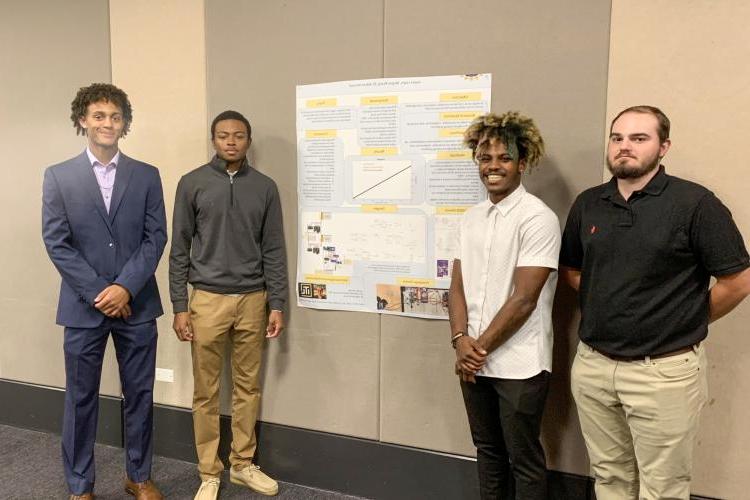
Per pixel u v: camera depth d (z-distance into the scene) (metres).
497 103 1.98
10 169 2.76
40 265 2.77
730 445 1.82
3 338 2.90
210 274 2.16
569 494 2.02
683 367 1.49
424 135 2.08
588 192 1.69
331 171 2.22
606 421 1.66
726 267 1.44
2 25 2.70
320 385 2.34
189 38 2.38
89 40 2.56
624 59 1.81
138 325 2.12
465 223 1.83
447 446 2.18
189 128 2.43
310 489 2.37
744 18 1.68
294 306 2.35
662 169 1.54
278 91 2.27
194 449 2.58
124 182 2.06
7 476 2.42
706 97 1.73
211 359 2.21
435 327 2.14
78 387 2.10
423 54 2.05
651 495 1.56
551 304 1.75
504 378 1.68
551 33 1.88
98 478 2.43
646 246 1.49
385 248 2.18
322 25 2.17
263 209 2.20
